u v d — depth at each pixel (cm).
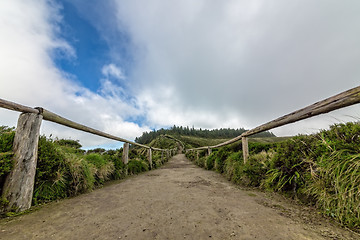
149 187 326
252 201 222
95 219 164
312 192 191
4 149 187
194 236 129
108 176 409
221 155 570
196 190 294
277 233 131
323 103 193
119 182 392
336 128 217
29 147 196
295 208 192
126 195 261
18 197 180
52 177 231
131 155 705
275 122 296
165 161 1302
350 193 143
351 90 157
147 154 779
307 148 238
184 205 207
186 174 536
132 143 586
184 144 4962
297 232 132
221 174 519
